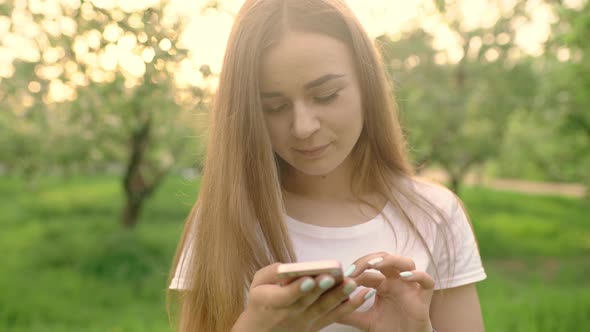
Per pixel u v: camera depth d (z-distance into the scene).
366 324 1.38
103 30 2.73
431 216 1.58
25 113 5.54
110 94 4.27
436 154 10.16
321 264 1.09
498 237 11.63
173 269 1.71
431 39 8.76
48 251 9.12
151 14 2.53
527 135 10.73
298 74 1.31
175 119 5.86
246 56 1.39
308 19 1.35
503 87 9.52
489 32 7.53
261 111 1.39
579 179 9.77
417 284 1.34
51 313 6.53
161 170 9.59
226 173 1.48
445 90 9.45
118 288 7.68
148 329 6.09
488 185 21.66
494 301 6.97
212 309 1.51
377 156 1.62
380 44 1.93
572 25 5.79
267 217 1.47
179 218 12.45
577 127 9.09
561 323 6.10
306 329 1.20
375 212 1.58
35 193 15.10
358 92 1.41
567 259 10.13
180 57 2.50
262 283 1.22
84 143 7.40
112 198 14.84
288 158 1.41
